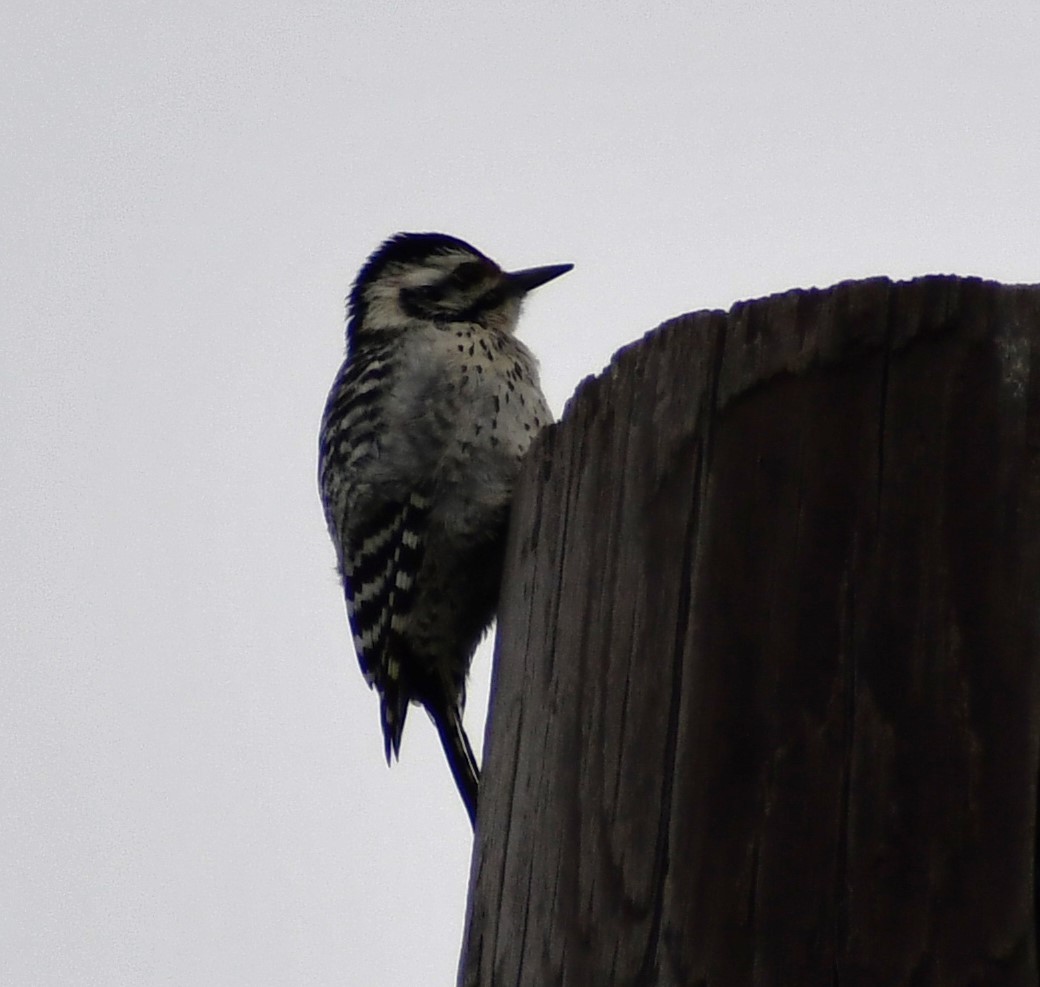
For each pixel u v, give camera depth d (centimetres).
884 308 533
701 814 505
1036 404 515
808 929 481
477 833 611
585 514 588
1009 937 470
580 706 556
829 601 512
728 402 547
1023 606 498
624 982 505
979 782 484
